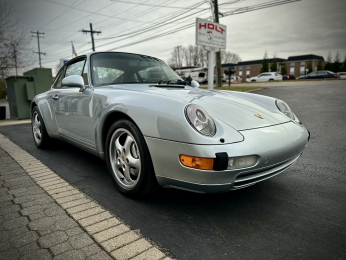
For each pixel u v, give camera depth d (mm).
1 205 2008
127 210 1978
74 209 1942
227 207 2035
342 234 1661
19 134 5309
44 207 1975
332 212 1956
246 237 1634
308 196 2238
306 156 3410
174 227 1746
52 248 1481
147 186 1970
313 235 1652
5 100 29906
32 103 3912
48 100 3451
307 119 6109
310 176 2711
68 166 3088
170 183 1829
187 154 1653
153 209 1996
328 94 11266
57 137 3396
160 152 1779
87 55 2936
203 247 1530
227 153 1615
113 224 1745
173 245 1548
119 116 2217
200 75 36281
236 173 1665
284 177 2688
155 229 1720
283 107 2529
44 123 3607
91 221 1775
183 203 2098
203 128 1676
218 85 20672
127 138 2104
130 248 1493
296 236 1642
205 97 2217
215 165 1600
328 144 3980
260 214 1928
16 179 2586
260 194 2273
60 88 3332
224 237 1634
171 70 3420
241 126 1852
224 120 1852
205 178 1639
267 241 1592
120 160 2219
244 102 2377
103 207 2010
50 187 2371
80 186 2465
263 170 1822
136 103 1980
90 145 2582
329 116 6367
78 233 1634
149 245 1528
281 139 1918
